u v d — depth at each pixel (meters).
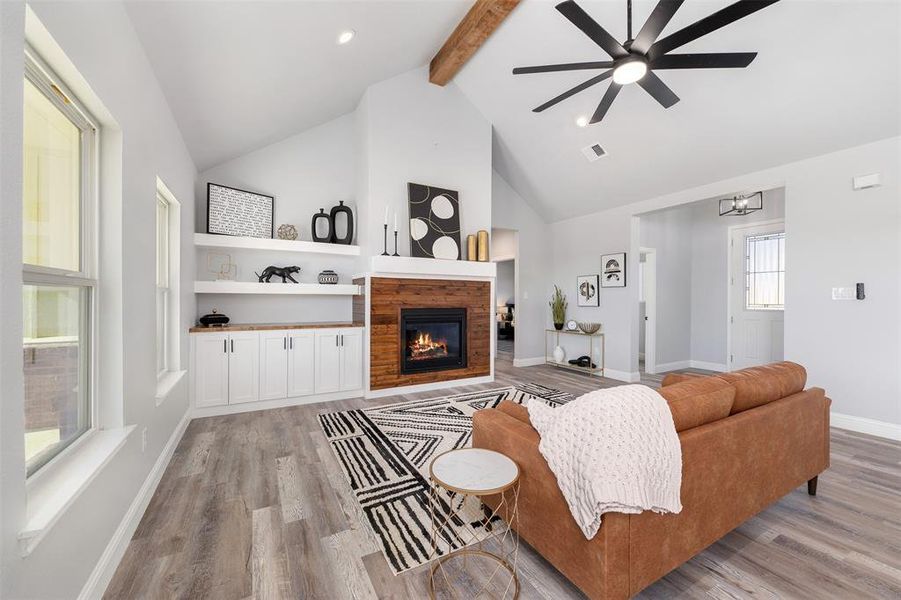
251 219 4.24
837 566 1.62
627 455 1.23
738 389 1.73
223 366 3.59
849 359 3.33
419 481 2.34
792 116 3.26
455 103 4.87
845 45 2.68
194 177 3.74
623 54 2.26
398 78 4.49
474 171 5.00
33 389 1.23
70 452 1.39
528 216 6.44
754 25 2.80
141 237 2.00
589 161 4.85
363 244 4.48
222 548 1.70
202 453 2.72
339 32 2.93
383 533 1.82
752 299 5.61
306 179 4.61
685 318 6.31
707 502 1.50
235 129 3.56
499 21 3.46
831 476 2.46
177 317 3.07
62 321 1.42
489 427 1.79
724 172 4.07
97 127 1.65
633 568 1.27
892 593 1.47
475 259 4.91
